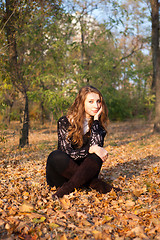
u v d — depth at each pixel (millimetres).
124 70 10516
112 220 2137
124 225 2053
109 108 16203
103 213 2277
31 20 6504
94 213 2248
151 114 18859
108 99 10617
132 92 17672
